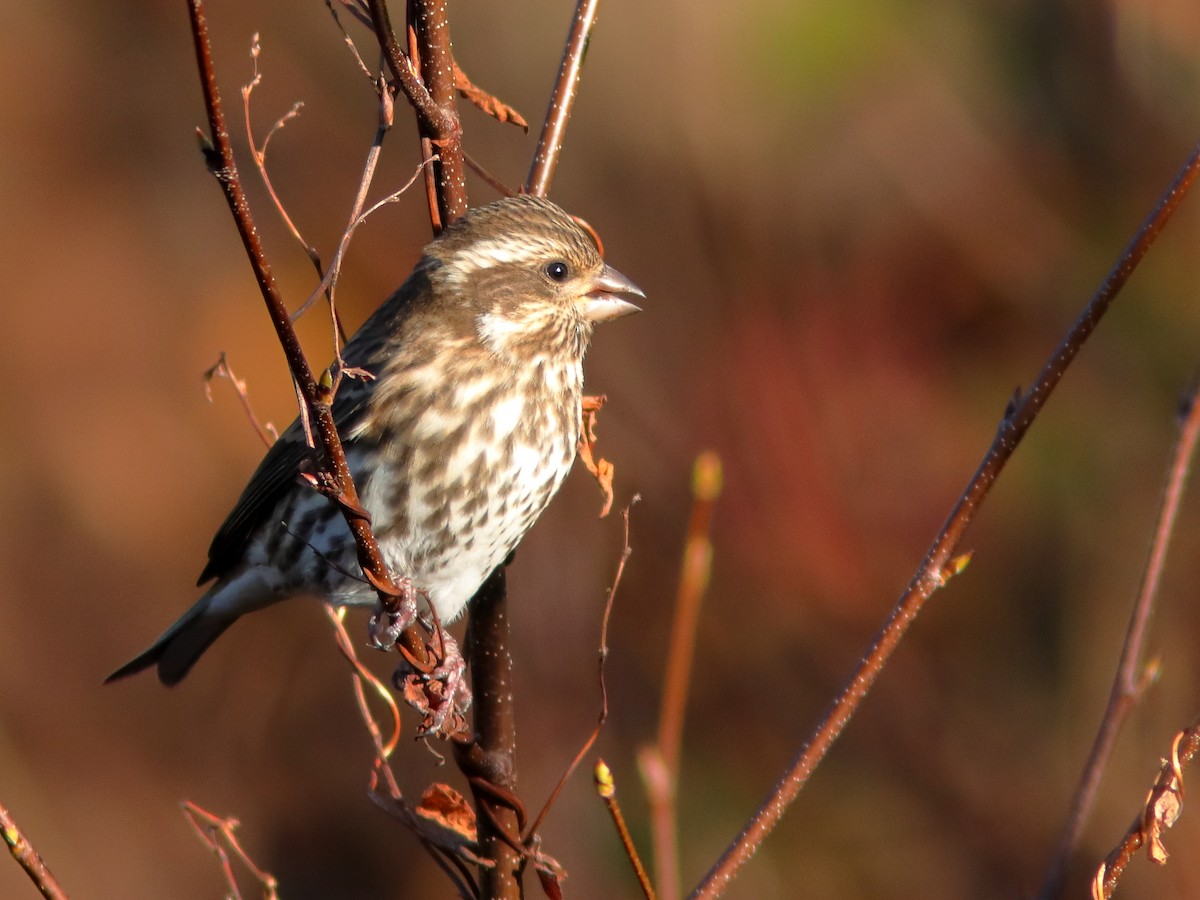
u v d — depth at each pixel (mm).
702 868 11852
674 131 12844
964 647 12383
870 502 12305
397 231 13500
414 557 7324
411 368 7285
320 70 13844
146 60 15141
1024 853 11797
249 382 14102
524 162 13086
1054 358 6176
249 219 4832
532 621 12211
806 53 12484
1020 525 12438
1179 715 11742
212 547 8078
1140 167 12711
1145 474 12266
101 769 14414
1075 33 12805
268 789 14102
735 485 12258
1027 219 12797
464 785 13758
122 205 15000
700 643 12203
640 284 12781
